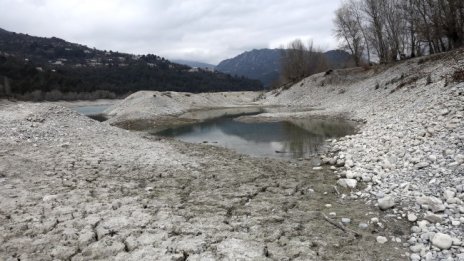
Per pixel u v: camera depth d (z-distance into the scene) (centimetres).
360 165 1408
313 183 1280
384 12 5222
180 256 715
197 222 900
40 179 1179
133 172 1348
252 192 1159
